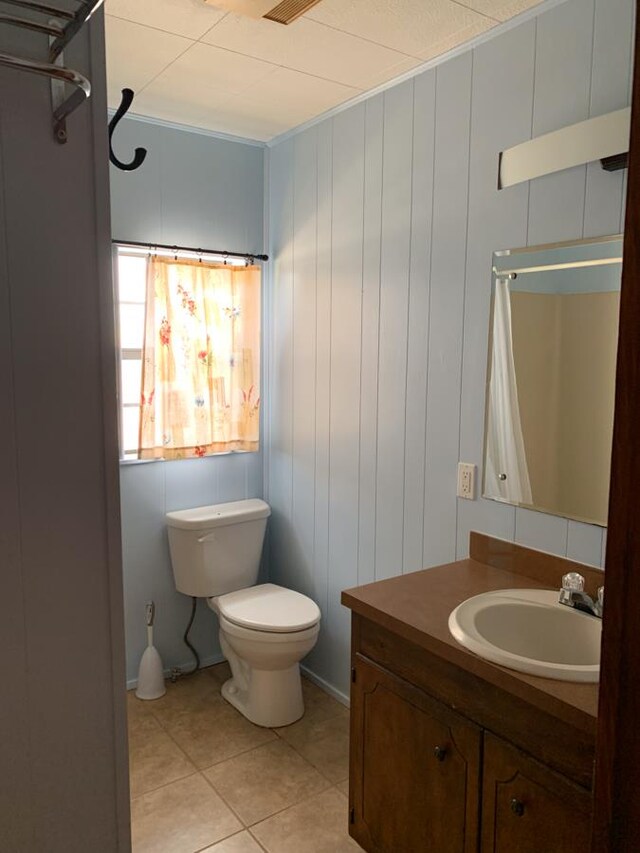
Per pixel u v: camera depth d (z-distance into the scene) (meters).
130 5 1.86
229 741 2.61
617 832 0.72
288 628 2.55
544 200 1.94
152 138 2.84
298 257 3.00
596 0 1.77
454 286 2.24
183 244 2.96
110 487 1.18
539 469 2.00
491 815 1.54
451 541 2.31
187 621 3.16
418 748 1.74
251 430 3.18
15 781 1.15
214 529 2.93
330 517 2.90
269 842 2.07
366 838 1.95
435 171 2.28
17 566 1.12
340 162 2.70
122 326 2.90
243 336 3.13
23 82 1.05
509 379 2.08
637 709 0.69
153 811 2.20
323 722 2.75
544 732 1.40
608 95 1.76
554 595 1.87
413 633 1.68
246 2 1.83
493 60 2.05
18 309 1.08
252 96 2.57
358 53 2.18
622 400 0.69
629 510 0.69
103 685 1.21
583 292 1.86
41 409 1.11
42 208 1.08
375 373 2.60
